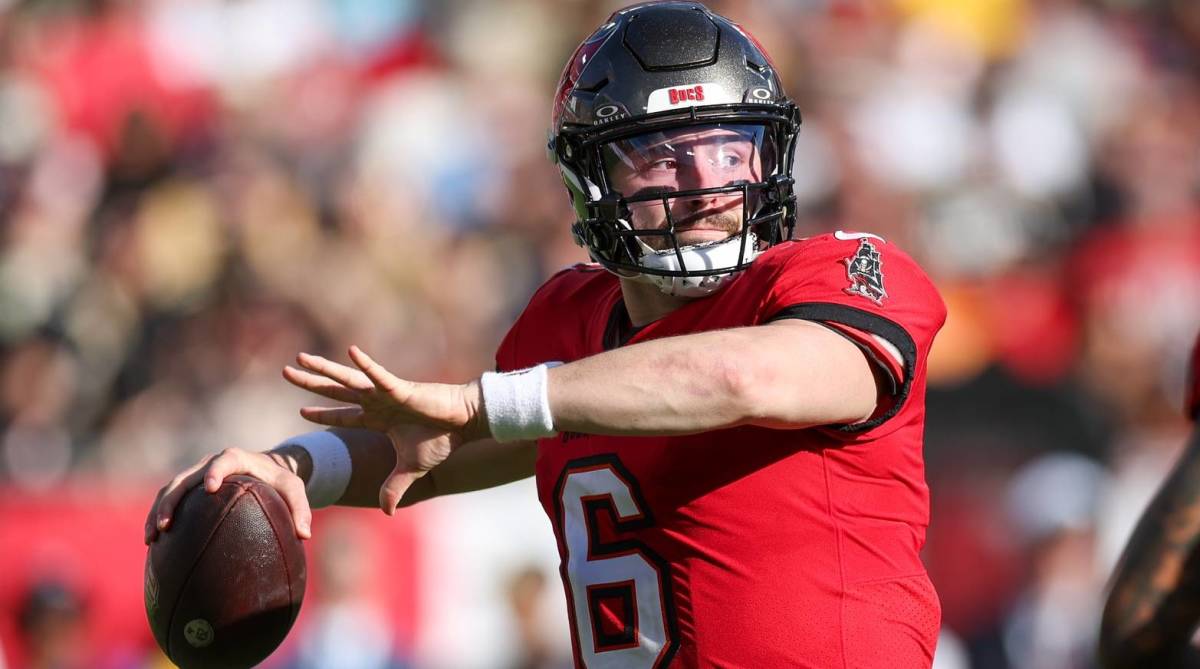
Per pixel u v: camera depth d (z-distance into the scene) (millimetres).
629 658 8688
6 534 20688
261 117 32312
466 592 21016
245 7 34281
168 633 8836
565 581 9133
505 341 10289
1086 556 23031
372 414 7926
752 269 8711
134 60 33000
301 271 27453
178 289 27938
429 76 33188
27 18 33969
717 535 8406
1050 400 25922
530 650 20969
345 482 10078
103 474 23812
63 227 30031
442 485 10555
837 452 8359
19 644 20172
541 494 9336
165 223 28984
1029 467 24422
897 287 8250
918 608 8641
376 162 30703
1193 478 9656
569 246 28484
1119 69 34719
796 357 7613
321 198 29484
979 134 31844
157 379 26188
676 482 8469
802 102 30828
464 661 20906
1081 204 31391
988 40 34438
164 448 24422
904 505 8680
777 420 7602
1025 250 29312
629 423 7559
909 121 31031
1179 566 9562
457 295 27984
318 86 32906
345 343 26562
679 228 8695
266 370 25750
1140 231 30500
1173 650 9609
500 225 29359
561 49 34219
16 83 33281
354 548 20406
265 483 9031
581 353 9711
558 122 9273
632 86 8727
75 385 26562
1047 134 32094
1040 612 22703
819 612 8305
